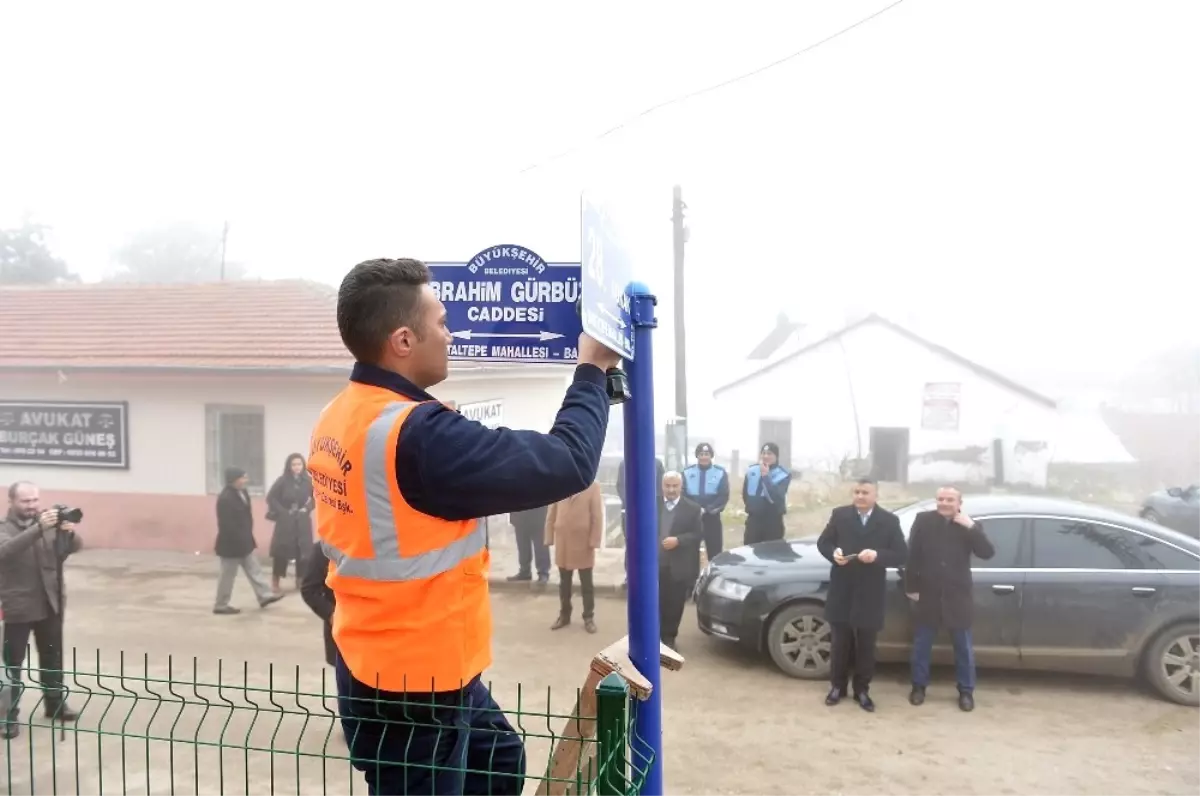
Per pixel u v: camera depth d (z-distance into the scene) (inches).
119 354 501.7
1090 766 220.2
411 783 69.6
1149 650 265.4
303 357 477.4
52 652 231.0
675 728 242.7
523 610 378.3
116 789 194.1
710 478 406.3
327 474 67.2
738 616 292.2
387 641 65.4
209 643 324.5
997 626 269.1
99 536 498.9
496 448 62.5
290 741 225.8
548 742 225.1
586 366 74.8
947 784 209.2
